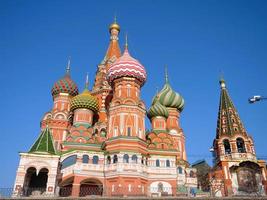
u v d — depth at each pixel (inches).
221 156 2153.1
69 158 1718.8
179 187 1859.0
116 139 1729.8
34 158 1390.3
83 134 1962.4
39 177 1475.1
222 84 2546.8
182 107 2486.5
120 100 1883.6
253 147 2201.0
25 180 1406.3
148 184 1729.8
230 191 1854.1
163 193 1626.5
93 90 2509.8
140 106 1902.1
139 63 2049.7
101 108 2314.2
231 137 2186.3
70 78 2522.1
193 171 2126.0
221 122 2314.2
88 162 1706.4
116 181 1599.4
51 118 2233.0
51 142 1504.7
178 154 1893.5
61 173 1654.8
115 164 1652.3
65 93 2421.3
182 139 2352.4
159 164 1804.9
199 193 1829.5
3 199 1055.0
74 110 2132.1
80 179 1632.6
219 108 2442.2
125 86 1945.1
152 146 1884.8
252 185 1935.3
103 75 2566.4
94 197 1066.7
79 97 2133.4
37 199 1057.5
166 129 2103.8
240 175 1987.0
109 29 2972.4
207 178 2237.9
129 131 1782.7
